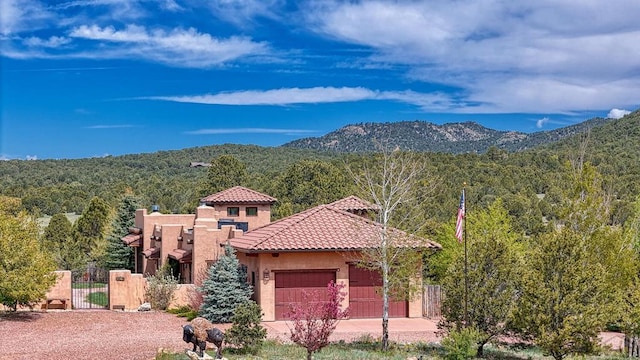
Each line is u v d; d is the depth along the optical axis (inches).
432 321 1218.0
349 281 1233.4
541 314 842.2
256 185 3550.7
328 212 1328.7
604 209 1201.4
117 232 2086.6
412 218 1118.4
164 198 3690.9
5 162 5319.9
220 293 1185.4
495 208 1627.7
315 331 811.4
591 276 850.1
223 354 866.1
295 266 1205.7
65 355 856.3
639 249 1353.3
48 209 3831.2
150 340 973.8
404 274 998.4
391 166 1058.1
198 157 5836.6
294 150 6156.5
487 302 904.9
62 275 1273.4
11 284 1094.4
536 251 904.9
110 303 1288.1
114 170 5369.1
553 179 2940.5
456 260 947.3
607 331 1279.5
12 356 846.5
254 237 1270.9
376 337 1057.5
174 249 1649.9
